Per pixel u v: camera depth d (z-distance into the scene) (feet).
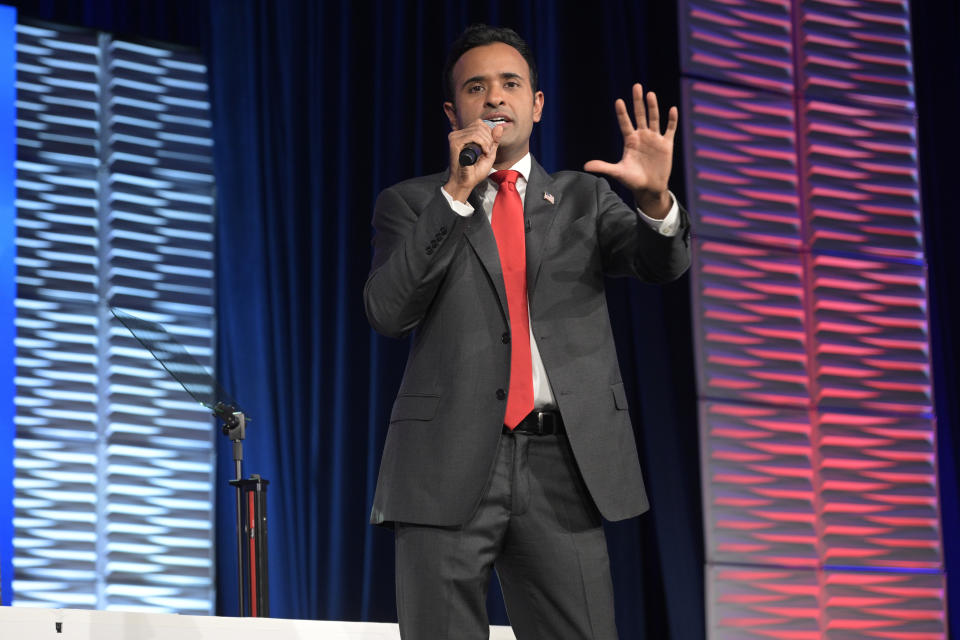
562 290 8.93
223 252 23.07
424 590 8.27
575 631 8.42
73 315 22.07
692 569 23.43
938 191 26.63
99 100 22.99
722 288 24.68
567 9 25.55
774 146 25.73
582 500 8.61
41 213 22.20
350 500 22.47
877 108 26.63
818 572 23.88
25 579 20.94
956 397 25.55
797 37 26.53
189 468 22.20
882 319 25.45
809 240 25.48
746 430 24.14
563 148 24.73
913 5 27.58
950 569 24.64
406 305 8.59
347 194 23.61
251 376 22.68
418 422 8.55
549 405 8.63
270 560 21.93
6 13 22.43
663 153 8.57
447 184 8.65
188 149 23.50
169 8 24.13
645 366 24.23
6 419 20.95
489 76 9.46
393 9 24.57
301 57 24.17
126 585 21.44
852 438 24.67
